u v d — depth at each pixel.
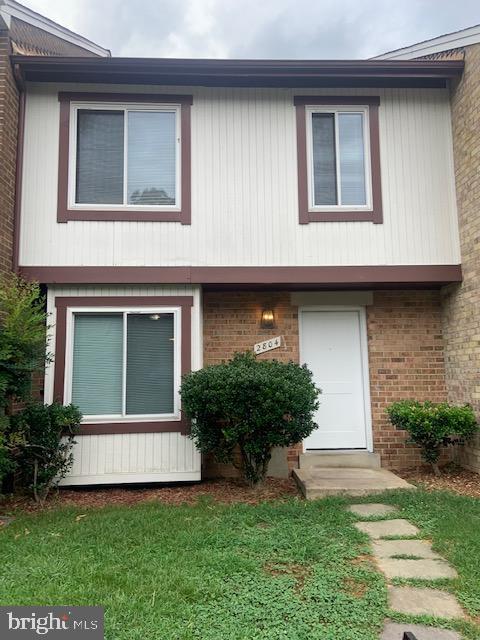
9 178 6.20
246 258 6.71
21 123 6.50
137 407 6.44
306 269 6.74
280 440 5.64
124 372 6.45
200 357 6.61
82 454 6.24
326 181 7.00
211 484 6.42
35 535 4.34
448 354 7.21
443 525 4.43
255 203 6.80
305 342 7.51
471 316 6.56
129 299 6.59
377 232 6.86
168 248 6.64
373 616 2.87
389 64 6.75
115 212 6.62
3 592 3.15
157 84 6.86
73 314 6.54
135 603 3.00
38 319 5.46
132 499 5.76
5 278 6.03
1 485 5.61
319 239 6.80
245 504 5.26
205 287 7.00
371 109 7.04
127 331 6.56
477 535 4.13
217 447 5.85
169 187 6.80
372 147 6.98
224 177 6.82
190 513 4.94
